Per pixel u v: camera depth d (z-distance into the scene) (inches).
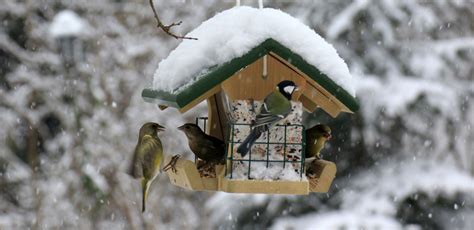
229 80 293.6
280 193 289.0
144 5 769.6
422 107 623.5
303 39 287.1
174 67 295.9
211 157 315.9
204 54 289.4
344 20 609.3
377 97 617.6
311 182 315.6
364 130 631.8
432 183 632.4
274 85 297.3
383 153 657.6
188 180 295.0
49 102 749.9
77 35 677.3
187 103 274.4
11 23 821.9
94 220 670.5
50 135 811.4
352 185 652.1
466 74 642.8
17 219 785.6
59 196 665.6
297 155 294.2
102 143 683.4
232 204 659.4
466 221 636.7
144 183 335.3
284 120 294.0
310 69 283.9
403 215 641.6
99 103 695.7
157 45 759.7
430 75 626.2
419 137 644.1
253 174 290.5
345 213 629.6
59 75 757.3
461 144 649.0
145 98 322.7
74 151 676.7
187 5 778.2
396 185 641.0
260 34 281.4
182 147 748.0
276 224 628.4
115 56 746.8
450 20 648.4
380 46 622.8
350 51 623.2
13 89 814.5
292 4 655.8
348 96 287.7
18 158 835.4
